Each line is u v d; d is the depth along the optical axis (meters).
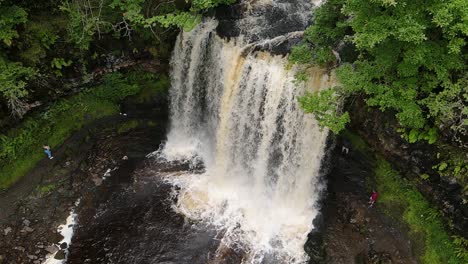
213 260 19.08
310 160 19.92
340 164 19.94
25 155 23.09
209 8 23.33
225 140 23.14
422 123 15.52
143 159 24.84
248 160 22.41
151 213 21.42
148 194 22.52
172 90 26.14
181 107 26.06
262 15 22.66
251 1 23.20
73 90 24.91
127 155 24.91
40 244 19.98
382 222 18.66
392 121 17.31
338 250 18.70
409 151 17.48
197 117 25.39
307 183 20.66
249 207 21.55
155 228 20.66
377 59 14.80
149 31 24.50
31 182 22.67
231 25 22.33
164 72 26.19
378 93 15.45
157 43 25.14
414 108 15.06
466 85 14.70
